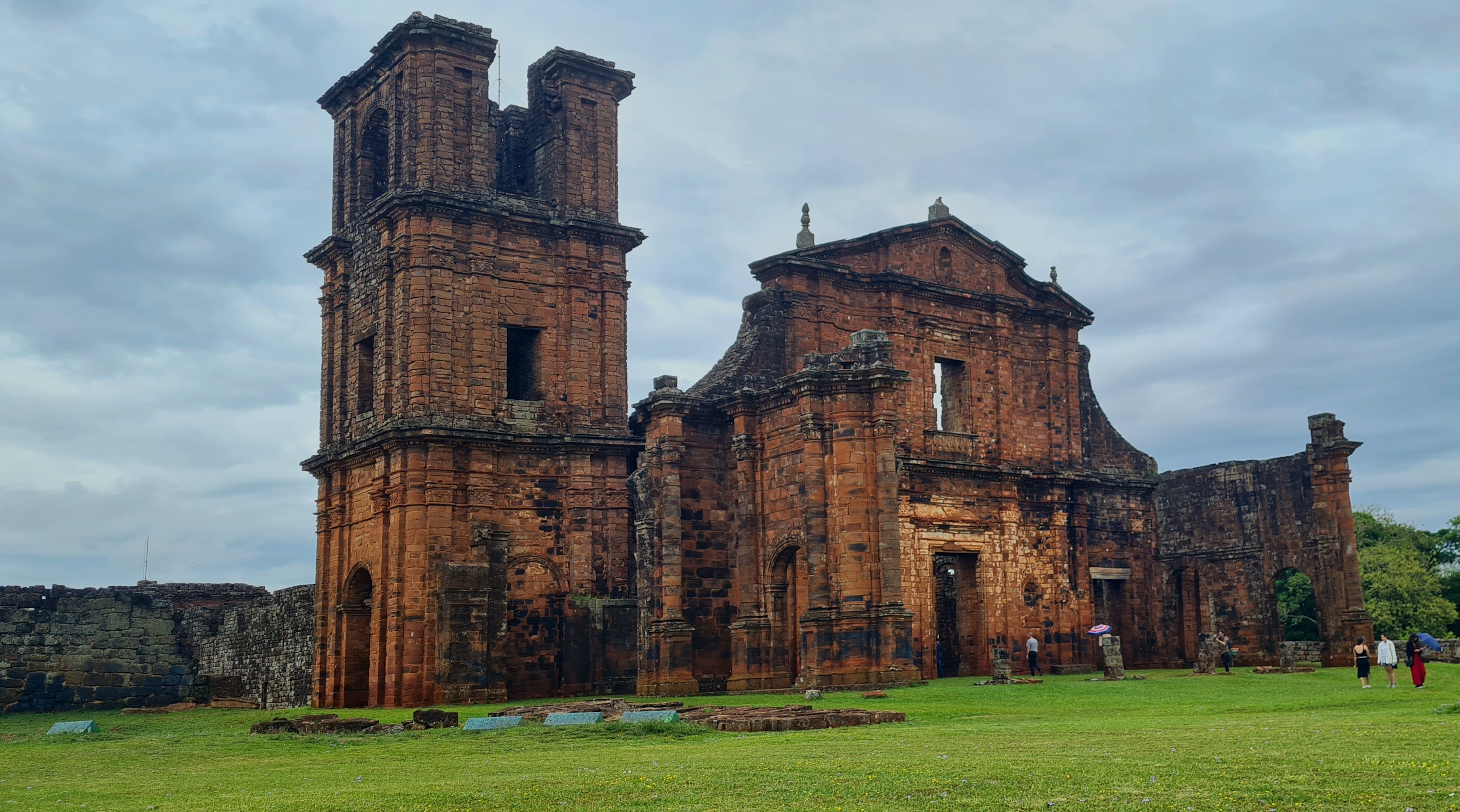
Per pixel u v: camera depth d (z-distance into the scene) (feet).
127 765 74.54
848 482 131.54
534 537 151.94
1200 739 60.95
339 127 173.78
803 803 43.29
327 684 160.97
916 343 164.55
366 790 52.01
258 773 65.41
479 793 48.80
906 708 98.12
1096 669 169.78
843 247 161.79
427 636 142.31
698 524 146.00
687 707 96.17
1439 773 43.78
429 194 148.56
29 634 179.63
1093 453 186.70
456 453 147.74
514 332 159.84
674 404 144.15
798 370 155.22
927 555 156.87
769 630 139.74
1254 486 182.19
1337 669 139.85
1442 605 249.34
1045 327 180.14
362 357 164.04
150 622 189.47
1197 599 189.78
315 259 173.06
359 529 158.92
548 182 163.43
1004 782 46.44
